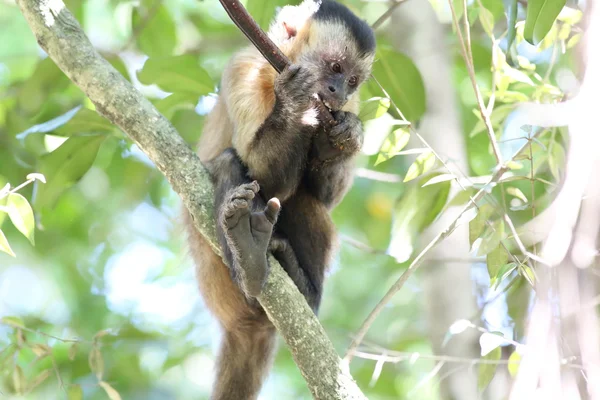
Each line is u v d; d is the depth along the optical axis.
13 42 18.88
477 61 14.93
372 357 9.41
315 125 9.78
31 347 10.69
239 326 10.58
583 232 7.79
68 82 13.79
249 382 10.98
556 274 8.10
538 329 7.32
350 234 19.52
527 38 9.05
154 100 15.70
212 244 8.80
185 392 17.92
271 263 8.53
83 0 15.29
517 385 7.11
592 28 8.00
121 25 17.95
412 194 11.38
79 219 18.97
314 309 10.45
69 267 19.66
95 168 18.75
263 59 10.09
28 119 14.82
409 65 12.36
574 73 10.17
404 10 14.45
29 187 14.98
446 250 12.95
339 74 11.25
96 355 10.75
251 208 8.66
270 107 10.06
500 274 8.91
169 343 16.92
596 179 7.74
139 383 16.61
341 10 11.78
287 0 12.61
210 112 11.06
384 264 19.50
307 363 8.04
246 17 8.92
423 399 16.81
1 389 10.62
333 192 10.86
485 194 9.10
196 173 8.82
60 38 9.08
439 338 12.63
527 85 10.91
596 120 7.62
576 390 7.72
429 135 13.40
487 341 8.43
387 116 12.11
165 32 14.92
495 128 11.70
